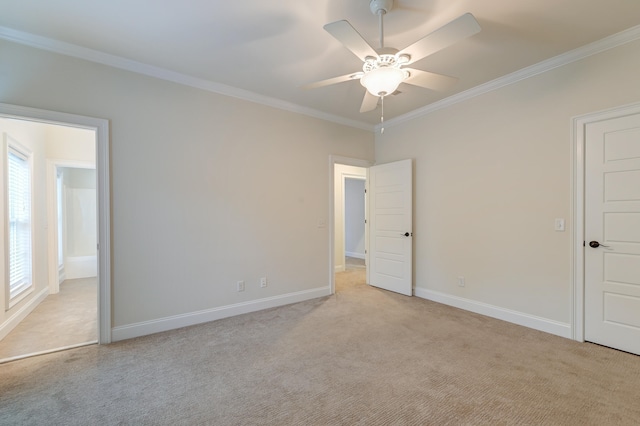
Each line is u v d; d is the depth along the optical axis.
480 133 3.42
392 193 4.42
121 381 2.09
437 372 2.19
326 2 2.02
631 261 2.43
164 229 3.00
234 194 3.43
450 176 3.74
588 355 2.42
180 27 2.30
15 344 2.68
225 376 2.15
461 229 3.63
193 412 1.77
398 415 1.73
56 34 2.38
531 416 1.71
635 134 2.39
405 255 4.23
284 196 3.83
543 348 2.55
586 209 2.65
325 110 4.09
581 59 2.65
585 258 2.66
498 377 2.12
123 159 2.79
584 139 2.65
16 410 1.78
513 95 3.13
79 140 4.55
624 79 2.43
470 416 1.72
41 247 4.02
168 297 3.03
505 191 3.21
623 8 2.09
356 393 1.94
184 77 3.08
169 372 2.21
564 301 2.78
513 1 2.02
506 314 3.20
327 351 2.54
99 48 2.58
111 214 2.74
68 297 4.21
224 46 2.56
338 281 5.14
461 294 3.64
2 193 2.90
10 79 2.35
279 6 2.06
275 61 2.81
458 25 1.58
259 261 3.62
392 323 3.17
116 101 2.76
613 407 1.79
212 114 3.28
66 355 2.48
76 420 1.70
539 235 2.94
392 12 2.12
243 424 1.67
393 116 4.35
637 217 2.40
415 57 1.92
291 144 3.89
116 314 2.76
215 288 3.31
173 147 3.05
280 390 1.98
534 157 2.97
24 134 3.44
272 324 3.15
